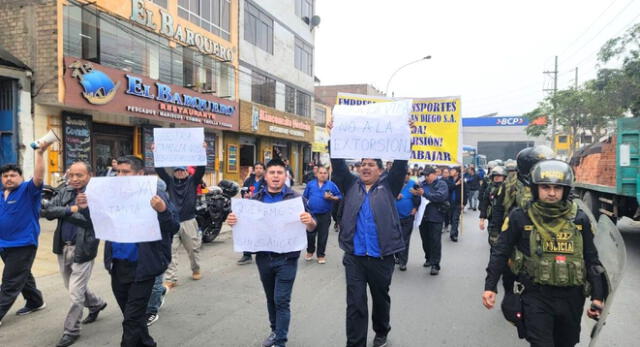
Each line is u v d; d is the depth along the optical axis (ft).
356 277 12.20
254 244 12.57
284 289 12.61
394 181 12.66
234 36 68.74
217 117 63.10
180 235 20.31
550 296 8.95
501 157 188.65
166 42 53.67
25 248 14.87
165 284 19.54
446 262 25.91
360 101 24.70
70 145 41.68
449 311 16.89
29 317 15.72
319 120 120.98
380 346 13.29
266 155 83.35
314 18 100.94
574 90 105.40
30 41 38.65
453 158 28.78
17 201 14.48
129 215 11.16
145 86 48.01
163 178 17.28
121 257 11.75
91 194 11.26
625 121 27.99
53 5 38.09
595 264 8.86
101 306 15.46
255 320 15.58
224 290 19.33
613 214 31.45
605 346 13.84
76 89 39.99
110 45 45.24
